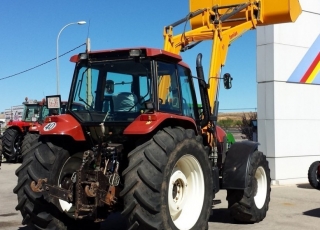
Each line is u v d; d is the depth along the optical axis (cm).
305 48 1203
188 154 555
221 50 750
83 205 520
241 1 840
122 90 575
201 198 585
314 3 1219
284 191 1055
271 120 1150
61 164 564
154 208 496
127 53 575
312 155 1217
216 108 712
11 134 1811
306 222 723
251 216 698
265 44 1159
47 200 550
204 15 801
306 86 1209
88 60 601
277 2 815
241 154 691
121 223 729
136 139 561
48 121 591
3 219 764
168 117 542
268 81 1155
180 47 772
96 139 590
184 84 639
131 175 504
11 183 1231
